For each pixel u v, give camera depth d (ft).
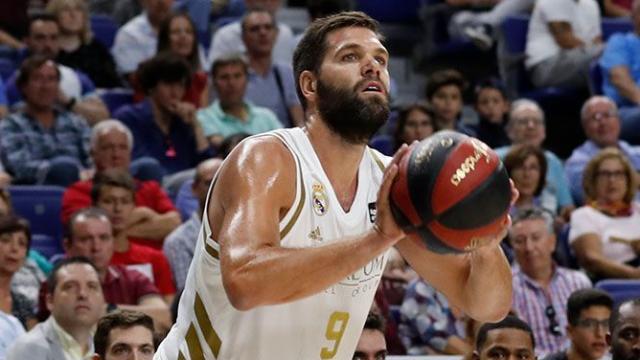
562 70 68.69
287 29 68.90
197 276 23.82
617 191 52.75
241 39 67.15
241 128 60.18
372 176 24.41
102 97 62.95
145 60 60.44
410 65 76.59
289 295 20.88
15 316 44.62
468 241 20.56
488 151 20.90
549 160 57.21
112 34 71.97
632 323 36.63
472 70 75.00
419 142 20.90
